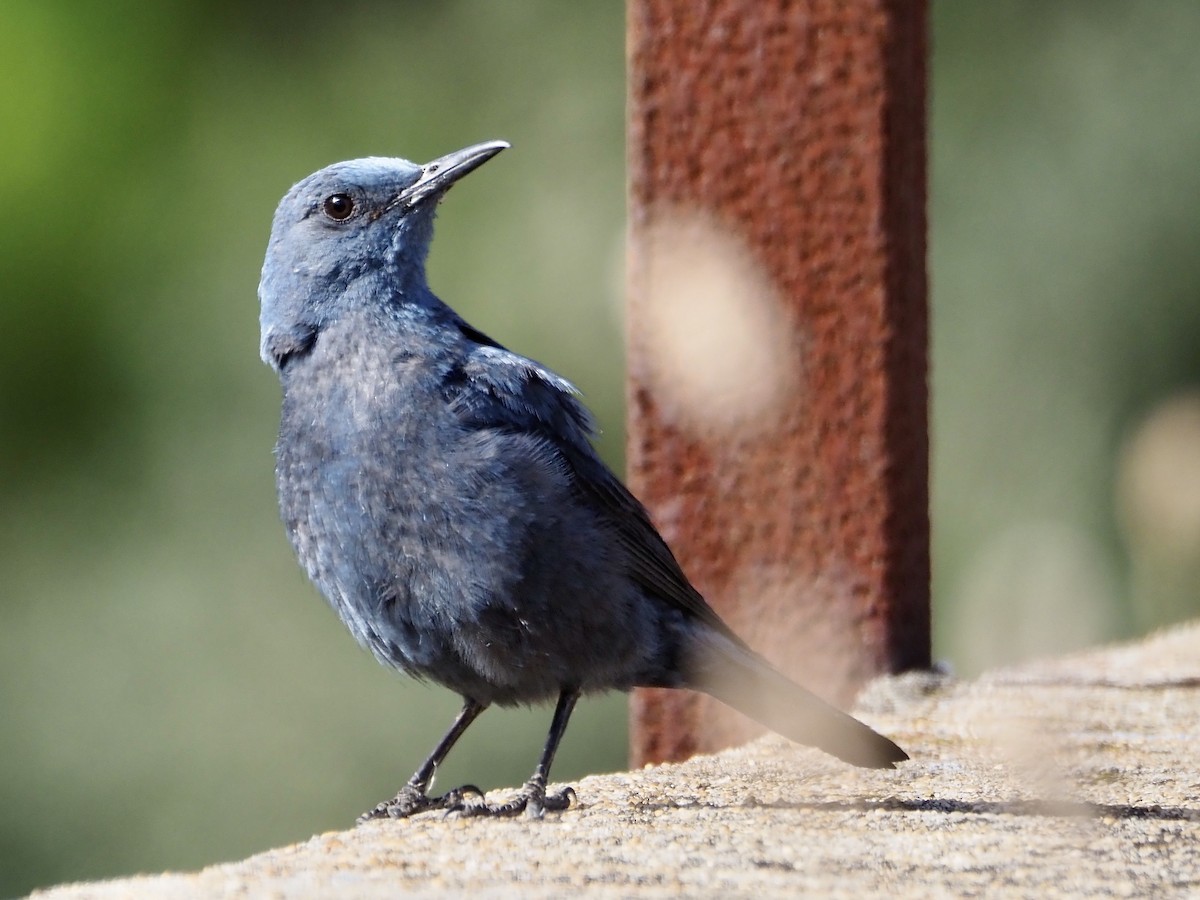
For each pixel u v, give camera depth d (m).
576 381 23.62
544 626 10.16
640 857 7.41
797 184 10.27
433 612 10.12
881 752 9.20
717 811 8.46
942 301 23.80
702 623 10.37
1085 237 23.44
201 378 25.05
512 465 10.06
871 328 10.20
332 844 7.75
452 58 25.08
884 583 10.27
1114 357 23.36
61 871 23.53
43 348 25.77
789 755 9.80
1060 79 23.75
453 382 10.32
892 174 10.17
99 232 26.05
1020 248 23.62
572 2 24.59
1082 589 8.52
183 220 25.80
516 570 10.04
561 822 8.24
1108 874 7.16
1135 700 10.45
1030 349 23.50
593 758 22.86
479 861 7.34
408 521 10.06
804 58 10.24
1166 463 13.52
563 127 24.33
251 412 24.69
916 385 10.48
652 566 10.41
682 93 10.39
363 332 10.66
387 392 10.23
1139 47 23.55
